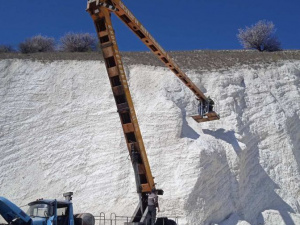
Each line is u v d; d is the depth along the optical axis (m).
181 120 22.92
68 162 21.64
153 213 13.28
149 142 22.00
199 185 19.72
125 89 12.87
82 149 22.19
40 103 24.80
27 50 35.72
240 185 21.27
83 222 12.78
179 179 20.06
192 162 20.48
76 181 20.75
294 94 27.19
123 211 19.02
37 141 22.72
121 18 13.38
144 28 14.37
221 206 19.94
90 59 28.38
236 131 23.56
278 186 22.31
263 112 25.25
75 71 26.86
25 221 10.63
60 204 12.11
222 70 27.97
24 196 20.11
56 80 26.20
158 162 21.09
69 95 25.27
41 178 21.00
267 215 20.70
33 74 26.59
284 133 24.33
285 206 21.55
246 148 22.88
